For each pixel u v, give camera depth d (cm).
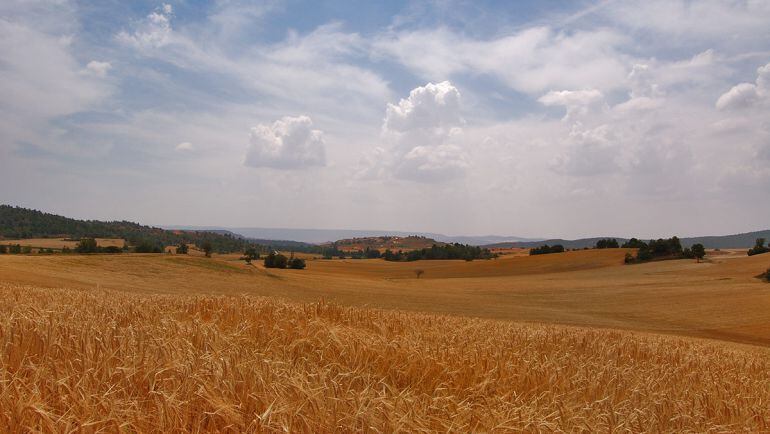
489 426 427
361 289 7619
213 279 6588
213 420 363
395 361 618
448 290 8356
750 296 6512
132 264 6481
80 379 397
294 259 11794
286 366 522
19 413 324
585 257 12625
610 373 742
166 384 412
